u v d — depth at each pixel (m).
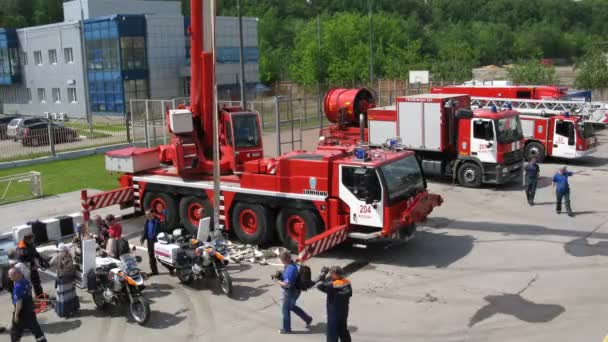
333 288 8.74
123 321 10.82
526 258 13.59
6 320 11.09
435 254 14.05
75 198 20.91
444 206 18.95
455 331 9.93
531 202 18.73
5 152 29.84
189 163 16.30
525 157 26.39
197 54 16.05
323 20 85.31
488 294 11.50
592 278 12.19
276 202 14.39
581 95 32.53
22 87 56.44
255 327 10.37
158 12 58.19
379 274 12.79
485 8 122.56
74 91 51.84
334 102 25.64
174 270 13.04
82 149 30.34
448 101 21.72
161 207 17.02
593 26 122.06
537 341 9.45
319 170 13.68
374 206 13.09
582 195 19.81
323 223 14.04
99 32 48.38
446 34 100.50
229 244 14.99
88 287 11.10
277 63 75.44
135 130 35.16
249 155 16.27
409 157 14.09
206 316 10.91
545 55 109.38
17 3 88.00
